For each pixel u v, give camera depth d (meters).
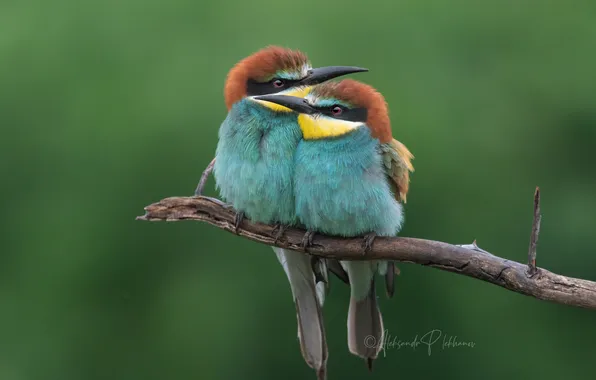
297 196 8.99
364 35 12.65
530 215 12.95
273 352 12.76
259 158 9.05
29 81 12.56
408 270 12.60
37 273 12.88
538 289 7.64
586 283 7.54
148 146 12.27
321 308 9.69
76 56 12.59
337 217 8.86
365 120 9.04
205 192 12.21
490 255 7.90
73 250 12.73
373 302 9.55
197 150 12.21
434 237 12.32
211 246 12.85
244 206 9.09
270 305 12.76
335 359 12.59
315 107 9.04
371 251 8.74
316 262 9.41
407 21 12.72
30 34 12.63
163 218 9.06
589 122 12.99
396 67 12.59
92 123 12.42
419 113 12.30
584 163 13.09
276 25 12.59
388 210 8.88
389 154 9.00
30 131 12.52
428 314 12.62
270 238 9.12
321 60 12.46
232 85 9.49
